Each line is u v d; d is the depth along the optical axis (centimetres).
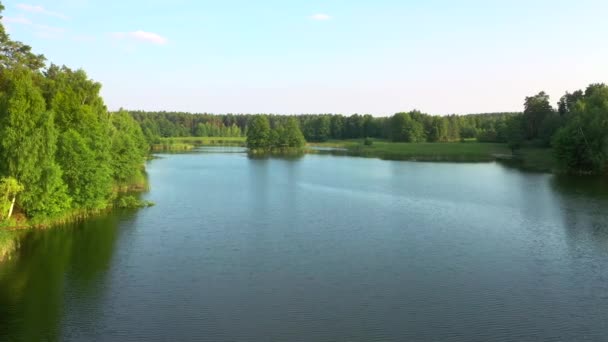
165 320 2622
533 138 15450
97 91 6812
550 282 3212
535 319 2656
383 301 2894
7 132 4100
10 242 3775
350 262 3638
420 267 3519
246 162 12731
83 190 4997
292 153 16775
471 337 2447
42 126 4253
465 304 2855
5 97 4288
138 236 4334
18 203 4462
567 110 14925
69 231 4447
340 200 6338
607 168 9319
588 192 6969
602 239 4269
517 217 5206
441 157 14312
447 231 4591
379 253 3872
